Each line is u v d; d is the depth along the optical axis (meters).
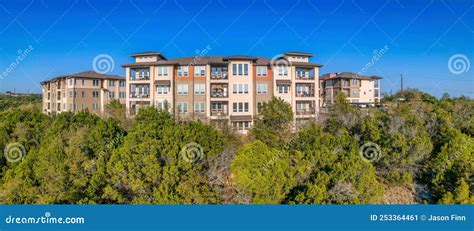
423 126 22.77
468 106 29.36
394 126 21.56
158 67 37.28
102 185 16.38
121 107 37.94
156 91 37.22
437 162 19.64
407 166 20.33
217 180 16.53
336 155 18.00
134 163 15.79
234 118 35.66
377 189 16.80
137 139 16.80
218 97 36.47
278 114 25.14
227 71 37.12
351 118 24.59
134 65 37.47
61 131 20.17
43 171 16.34
